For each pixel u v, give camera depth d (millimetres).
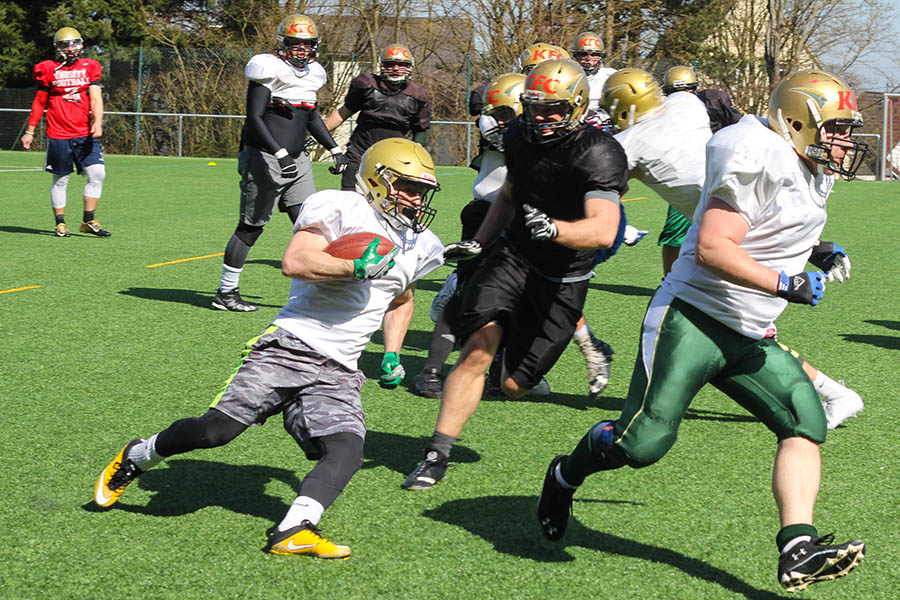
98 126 20922
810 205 6109
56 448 8703
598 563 6754
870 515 7637
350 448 6793
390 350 9961
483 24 55344
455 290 10969
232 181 36062
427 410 10180
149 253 19438
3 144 55875
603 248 7410
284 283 16781
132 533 7039
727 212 5953
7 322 13320
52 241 20531
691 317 6340
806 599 6301
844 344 13133
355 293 6980
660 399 6301
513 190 8148
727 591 6395
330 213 6742
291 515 6684
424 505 7699
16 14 62219
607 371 10320
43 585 6270
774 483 6160
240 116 52688
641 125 9609
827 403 9562
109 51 53812
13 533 6996
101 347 12180
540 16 55156
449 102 53500
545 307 8125
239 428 6852
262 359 6941
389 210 6867
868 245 22469
